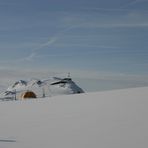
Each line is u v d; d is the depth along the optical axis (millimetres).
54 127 12758
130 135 10016
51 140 10602
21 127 13648
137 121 11727
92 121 12977
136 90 20609
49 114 16375
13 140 11117
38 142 10516
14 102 26000
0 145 10523
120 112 13898
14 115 17641
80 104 18359
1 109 21312
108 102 17297
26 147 10039
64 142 10172
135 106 14719
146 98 16500
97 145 9430
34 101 24547
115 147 9047
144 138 9531
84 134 10922
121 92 20719
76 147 9484
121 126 11328
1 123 15258
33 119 15438
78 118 14070
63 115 15453
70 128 12219
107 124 12000
